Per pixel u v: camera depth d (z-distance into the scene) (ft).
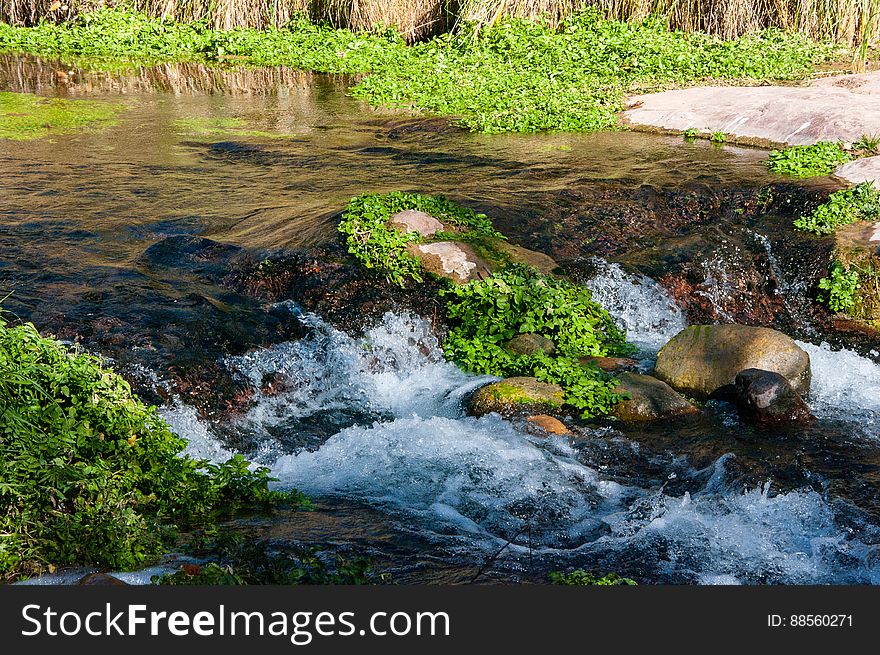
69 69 43.11
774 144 31.81
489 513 20.54
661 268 26.22
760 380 22.52
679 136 33.22
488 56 42.75
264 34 48.75
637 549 19.85
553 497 20.86
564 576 19.15
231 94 39.17
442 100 37.04
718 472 21.36
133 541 19.07
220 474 20.48
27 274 24.26
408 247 25.30
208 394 22.41
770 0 45.85
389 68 42.80
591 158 31.17
